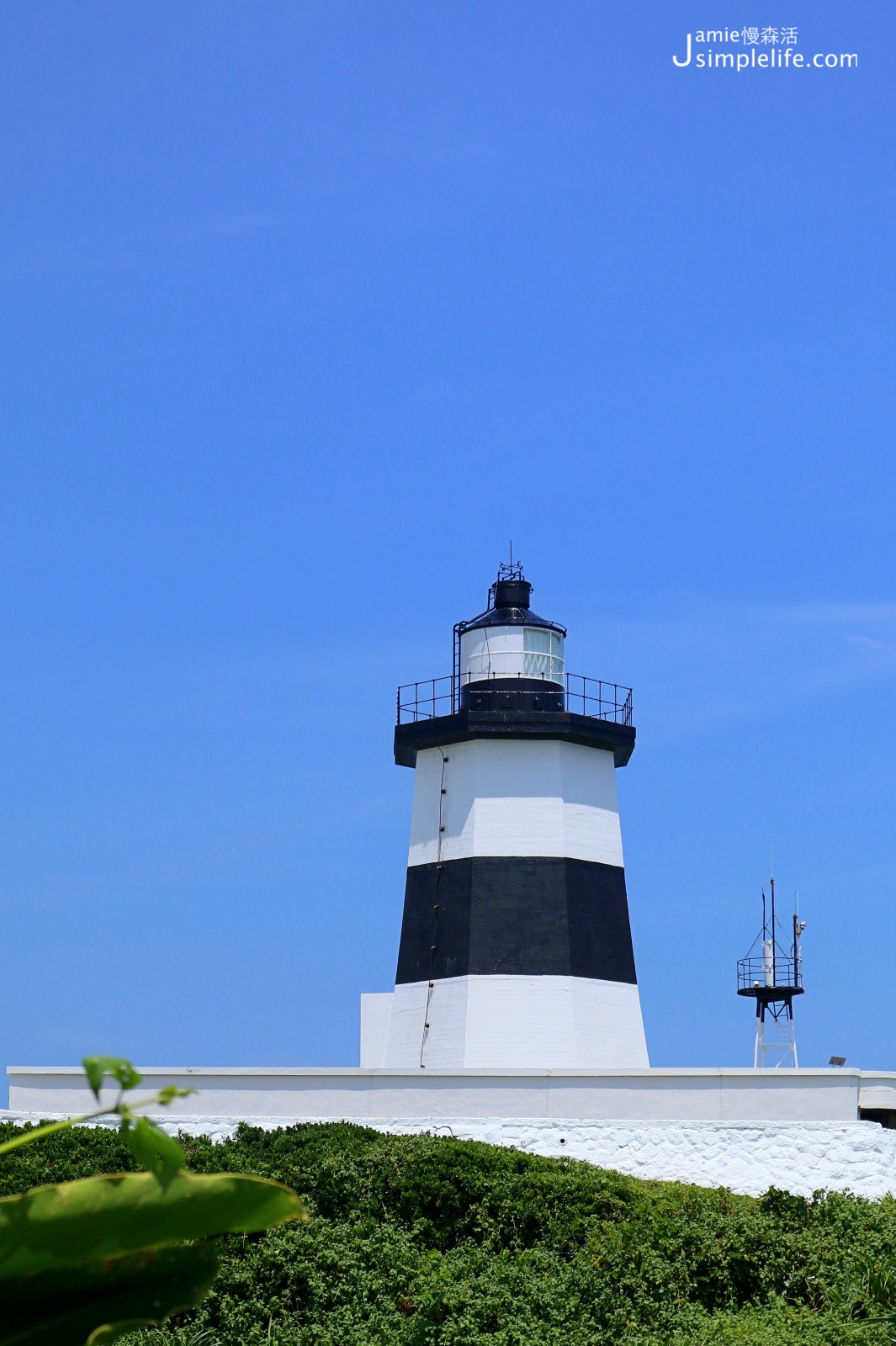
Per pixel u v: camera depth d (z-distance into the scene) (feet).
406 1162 98.22
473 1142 106.63
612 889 140.15
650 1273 86.69
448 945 136.15
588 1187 97.25
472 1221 94.12
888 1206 101.81
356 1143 102.47
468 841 137.69
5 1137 103.76
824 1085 114.83
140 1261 24.36
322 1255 86.58
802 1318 82.53
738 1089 115.34
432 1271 87.20
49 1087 118.93
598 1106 115.85
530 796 138.31
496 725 138.41
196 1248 24.71
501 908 135.23
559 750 139.54
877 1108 116.37
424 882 140.15
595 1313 83.51
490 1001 132.46
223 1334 80.38
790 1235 91.76
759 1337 79.36
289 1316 82.38
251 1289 83.46
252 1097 117.91
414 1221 94.17
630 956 139.95
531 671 142.82
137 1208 22.34
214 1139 115.75
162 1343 77.46
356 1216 93.76
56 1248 22.29
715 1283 88.12
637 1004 138.41
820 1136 113.09
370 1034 146.51
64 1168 96.78
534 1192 96.12
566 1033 131.75
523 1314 82.33
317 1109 117.39
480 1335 79.82
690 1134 114.11
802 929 158.30
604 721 141.59
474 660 144.46
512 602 146.92
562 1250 91.81
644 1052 137.18
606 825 141.79
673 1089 115.65
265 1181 22.79
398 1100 116.88
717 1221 93.61
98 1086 19.98
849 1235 92.63
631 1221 94.58
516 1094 116.37
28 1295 23.65
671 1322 82.89
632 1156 114.11
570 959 134.00
